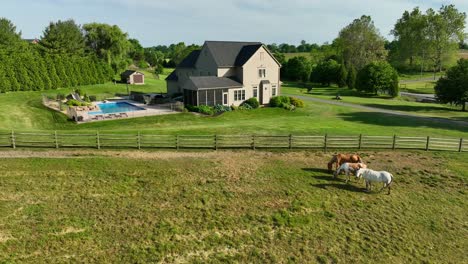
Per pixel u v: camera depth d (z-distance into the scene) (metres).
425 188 21.23
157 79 95.50
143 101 53.19
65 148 25.25
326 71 95.06
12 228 15.18
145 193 18.77
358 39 105.94
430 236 16.73
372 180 20.05
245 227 16.38
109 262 13.71
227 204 18.19
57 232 15.17
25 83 55.41
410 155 27.00
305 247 15.30
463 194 20.75
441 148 28.91
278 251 14.95
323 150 27.64
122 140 27.27
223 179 20.94
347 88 90.00
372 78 73.88
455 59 109.62
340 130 35.09
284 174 22.16
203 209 17.59
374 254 15.18
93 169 21.16
